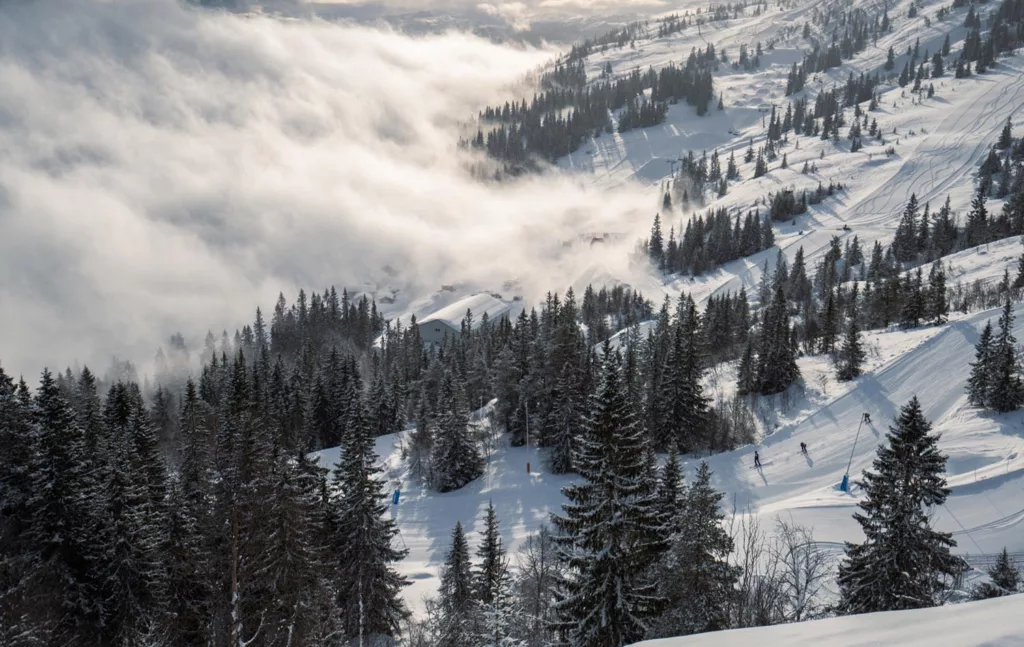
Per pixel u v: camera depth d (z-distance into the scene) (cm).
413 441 7844
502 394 7981
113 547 2986
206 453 3831
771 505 4903
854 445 5788
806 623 765
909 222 14988
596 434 2319
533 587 3284
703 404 6538
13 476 3062
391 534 3884
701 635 788
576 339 7175
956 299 9169
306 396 9625
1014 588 2836
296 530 3039
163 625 3123
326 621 3161
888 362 7012
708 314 10025
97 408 5112
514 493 6300
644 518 2284
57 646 2777
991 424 5466
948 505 4394
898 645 666
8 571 2769
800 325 9900
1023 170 17350
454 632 3088
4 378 3259
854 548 2902
